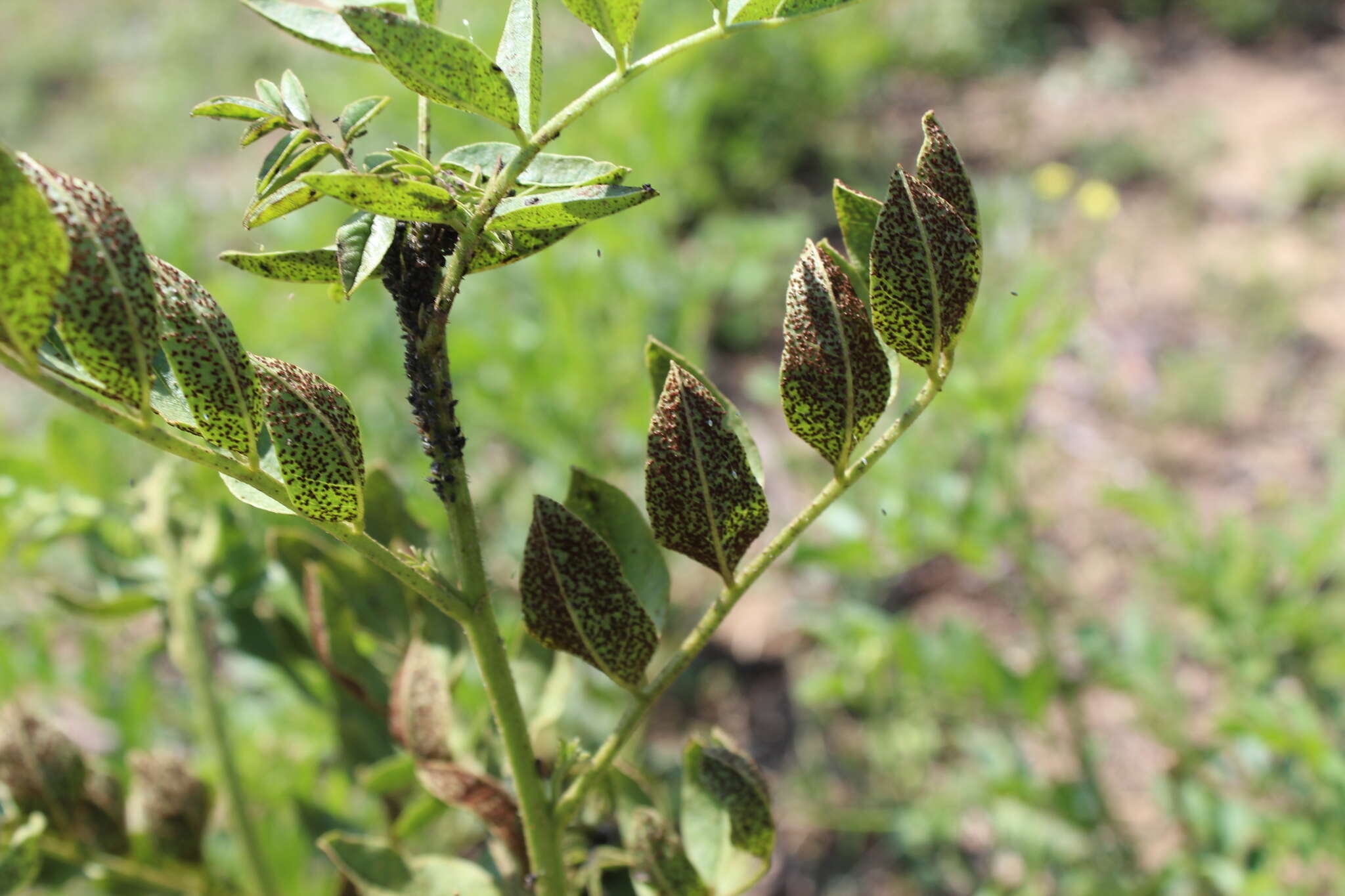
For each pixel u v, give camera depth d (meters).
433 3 0.26
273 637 0.44
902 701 0.77
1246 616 0.67
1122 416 1.22
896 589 1.03
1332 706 0.66
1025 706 0.65
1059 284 0.77
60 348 0.26
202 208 1.49
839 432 0.28
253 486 0.27
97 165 1.97
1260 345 1.31
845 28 1.79
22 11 2.64
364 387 0.95
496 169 0.27
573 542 0.29
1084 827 0.68
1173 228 1.53
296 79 0.27
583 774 0.30
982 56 2.00
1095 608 0.98
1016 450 0.78
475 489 0.90
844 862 0.85
